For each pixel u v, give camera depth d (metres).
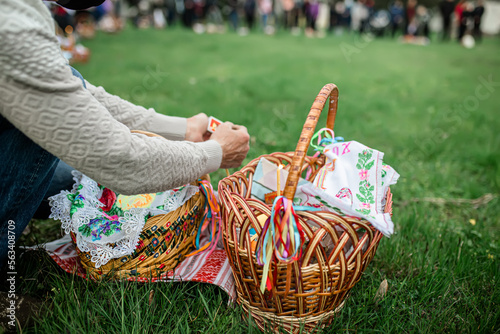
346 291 1.38
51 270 1.55
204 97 4.67
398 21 14.97
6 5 0.95
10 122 1.08
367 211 1.31
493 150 3.35
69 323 1.34
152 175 1.17
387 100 5.01
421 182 2.74
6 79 0.97
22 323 1.31
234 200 1.34
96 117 1.06
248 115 3.90
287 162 1.84
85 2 1.33
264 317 1.38
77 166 1.08
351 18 15.84
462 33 13.91
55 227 1.96
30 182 1.27
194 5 15.51
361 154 1.43
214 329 1.36
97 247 1.44
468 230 2.10
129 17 16.75
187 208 1.56
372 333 1.41
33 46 0.97
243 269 1.34
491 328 1.43
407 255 1.83
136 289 1.43
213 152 1.36
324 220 1.22
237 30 16.27
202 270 1.52
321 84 5.74
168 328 1.35
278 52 9.26
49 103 1.00
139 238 1.46
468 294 1.61
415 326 1.44
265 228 1.20
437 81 6.48
